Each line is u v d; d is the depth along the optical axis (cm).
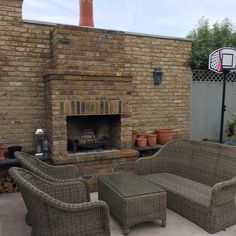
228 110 623
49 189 268
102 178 338
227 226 293
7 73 407
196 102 586
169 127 539
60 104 390
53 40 411
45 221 222
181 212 320
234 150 324
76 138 455
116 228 294
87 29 409
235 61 518
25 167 289
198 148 372
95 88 410
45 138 430
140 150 478
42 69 429
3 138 413
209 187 334
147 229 293
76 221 227
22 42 412
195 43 712
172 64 528
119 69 440
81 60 409
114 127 462
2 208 347
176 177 374
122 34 437
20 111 421
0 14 394
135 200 279
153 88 515
